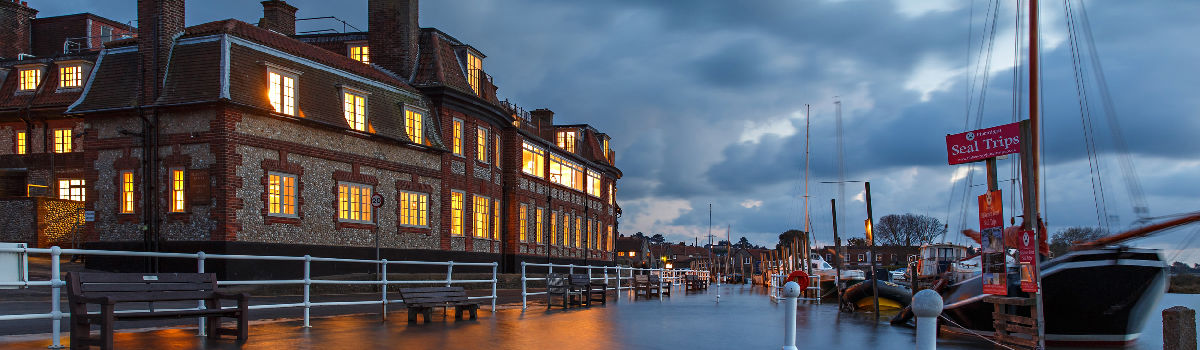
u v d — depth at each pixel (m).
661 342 13.18
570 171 53.84
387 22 37.09
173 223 26.95
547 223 48.88
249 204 27.05
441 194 36.19
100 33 47.53
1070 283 14.45
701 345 12.88
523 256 44.78
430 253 35.31
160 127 27.52
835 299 33.19
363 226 31.77
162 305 18.91
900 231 132.50
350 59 34.44
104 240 28.02
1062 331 14.98
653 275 31.17
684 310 22.22
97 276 9.69
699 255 140.88
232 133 26.59
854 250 126.12
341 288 28.03
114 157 28.05
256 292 25.38
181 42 27.84
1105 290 14.43
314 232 29.53
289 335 12.30
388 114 33.28
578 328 15.16
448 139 36.72
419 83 36.09
